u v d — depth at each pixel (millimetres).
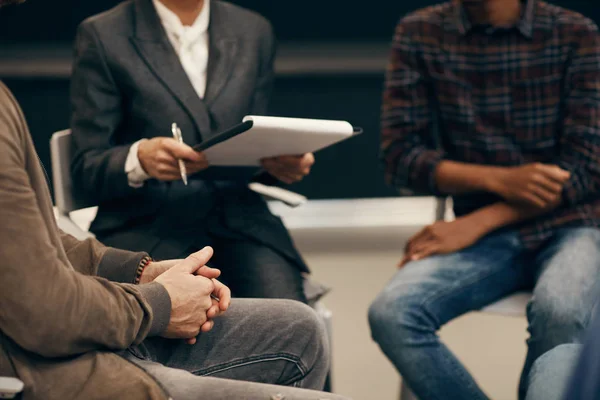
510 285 2484
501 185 2480
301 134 2061
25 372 1408
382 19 5535
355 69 5520
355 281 4113
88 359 1451
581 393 1045
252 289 2309
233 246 2408
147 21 2432
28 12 5395
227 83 2449
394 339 2326
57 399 1417
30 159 1417
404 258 2592
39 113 5391
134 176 2281
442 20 2613
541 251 2529
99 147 2371
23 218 1346
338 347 3439
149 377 1434
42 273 1355
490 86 2576
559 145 2596
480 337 3535
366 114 5527
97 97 2371
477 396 2303
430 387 2303
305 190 5176
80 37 2400
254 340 1800
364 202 5141
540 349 2232
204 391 1517
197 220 2410
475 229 2504
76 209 2486
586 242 2455
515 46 2549
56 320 1373
